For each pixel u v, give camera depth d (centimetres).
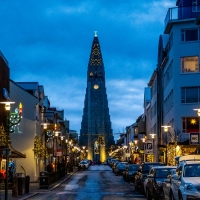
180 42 5850
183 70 5831
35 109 6062
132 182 5494
